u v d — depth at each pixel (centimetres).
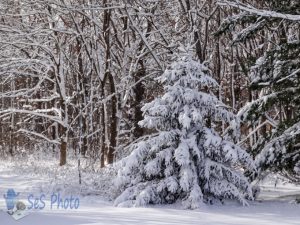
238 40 1371
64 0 2470
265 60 1355
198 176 1230
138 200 1204
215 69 2559
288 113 1880
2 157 2816
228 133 1321
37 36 2578
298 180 1532
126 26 2427
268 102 1319
